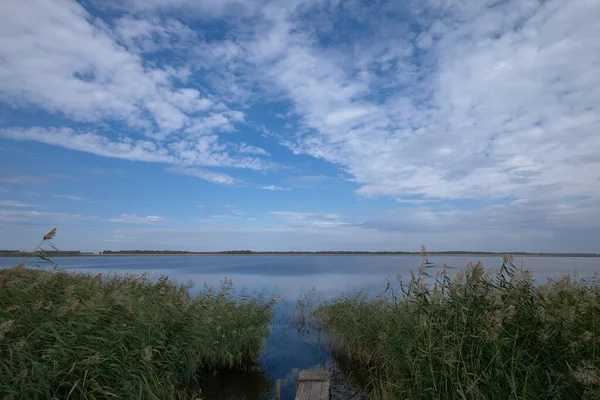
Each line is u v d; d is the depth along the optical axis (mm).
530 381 4602
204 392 8672
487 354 4988
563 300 5914
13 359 4914
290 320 16281
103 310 6750
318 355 11578
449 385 5043
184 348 8117
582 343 4785
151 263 103938
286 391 8789
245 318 11156
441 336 5379
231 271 60750
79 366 5422
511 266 5578
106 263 96938
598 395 4055
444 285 5793
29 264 6711
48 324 5512
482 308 5238
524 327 5086
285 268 75250
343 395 8352
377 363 9492
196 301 10359
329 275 49844
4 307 5699
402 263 103250
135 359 6516
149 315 7852
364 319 10992
